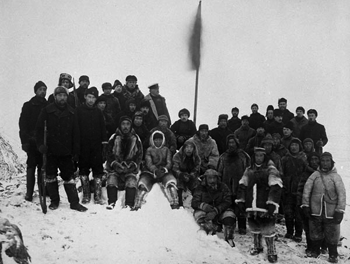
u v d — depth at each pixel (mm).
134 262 5645
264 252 6766
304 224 7094
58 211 6781
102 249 5812
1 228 5047
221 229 7359
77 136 7027
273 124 10156
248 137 9766
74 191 7039
